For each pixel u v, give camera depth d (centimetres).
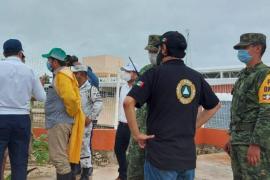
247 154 429
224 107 1087
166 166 346
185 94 357
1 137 500
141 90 352
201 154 1048
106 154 898
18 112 506
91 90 654
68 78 564
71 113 570
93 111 654
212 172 805
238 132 443
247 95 436
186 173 358
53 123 570
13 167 511
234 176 454
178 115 353
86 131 654
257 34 440
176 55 367
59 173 573
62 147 571
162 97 352
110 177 741
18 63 513
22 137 512
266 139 413
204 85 377
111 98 947
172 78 355
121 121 666
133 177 497
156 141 351
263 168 418
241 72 459
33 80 524
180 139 352
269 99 413
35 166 780
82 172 658
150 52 496
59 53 567
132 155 496
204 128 1092
